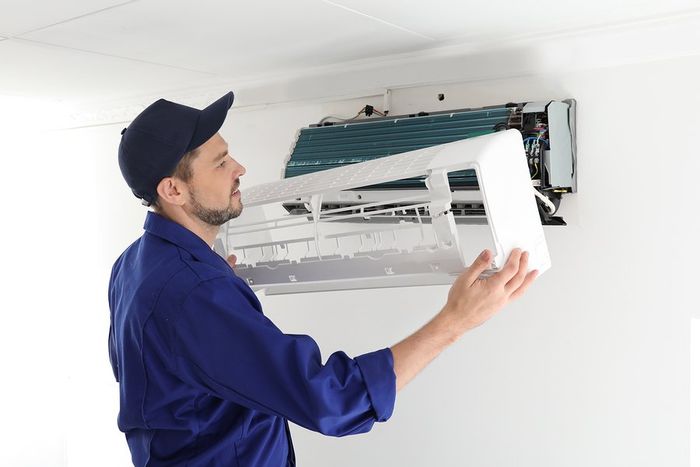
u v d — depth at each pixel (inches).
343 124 98.2
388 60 95.3
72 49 88.8
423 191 82.3
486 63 88.7
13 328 146.6
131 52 91.0
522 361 90.5
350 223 103.0
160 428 58.2
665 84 77.2
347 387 51.3
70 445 150.1
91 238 142.9
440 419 98.4
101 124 136.6
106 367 144.0
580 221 84.1
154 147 56.1
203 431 58.4
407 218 87.4
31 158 146.1
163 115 56.8
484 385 94.0
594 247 83.5
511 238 57.9
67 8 70.2
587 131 82.7
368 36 83.4
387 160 67.7
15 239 146.5
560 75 84.0
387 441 104.2
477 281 54.1
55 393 149.6
